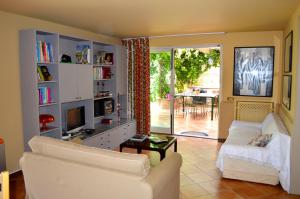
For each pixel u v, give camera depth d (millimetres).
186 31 5105
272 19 3945
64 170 2074
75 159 2102
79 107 4559
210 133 6230
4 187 1756
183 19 3955
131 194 1879
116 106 5527
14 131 3631
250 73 5223
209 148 5000
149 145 3814
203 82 8852
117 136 5012
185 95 7848
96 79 4980
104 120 5270
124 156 1953
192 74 8641
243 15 3688
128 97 6055
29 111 3660
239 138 4055
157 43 5828
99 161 2008
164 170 2119
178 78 8359
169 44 5730
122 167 1935
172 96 5984
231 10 3408
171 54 5871
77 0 2932
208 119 7875
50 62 3771
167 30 4965
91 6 3193
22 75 3631
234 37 5250
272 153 3240
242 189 3232
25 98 3658
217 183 3410
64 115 4355
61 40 4352
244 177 3436
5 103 3494
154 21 4105
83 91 4402
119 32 5176
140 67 5898
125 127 5324
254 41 5137
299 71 3027
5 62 3459
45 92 3797
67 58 4262
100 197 1987
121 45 5969
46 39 3902
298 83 3031
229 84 5391
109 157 1967
